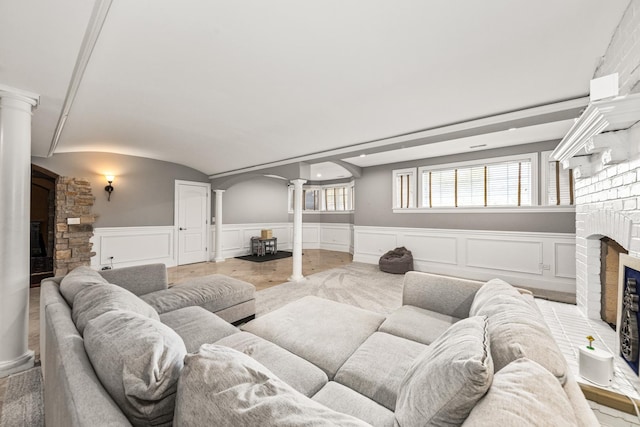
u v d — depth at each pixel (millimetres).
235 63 1882
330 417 594
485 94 2312
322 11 1399
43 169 4230
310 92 2314
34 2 1236
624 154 1464
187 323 1906
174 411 749
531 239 4078
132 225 5102
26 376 1939
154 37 1596
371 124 3059
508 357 929
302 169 4715
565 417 588
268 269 5395
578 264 2422
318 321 1934
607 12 1398
